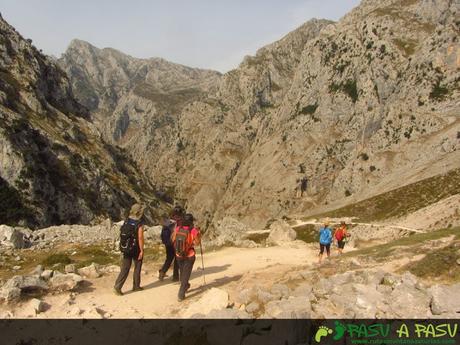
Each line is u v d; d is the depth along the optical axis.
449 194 122.00
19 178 95.81
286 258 19.94
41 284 12.32
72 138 136.62
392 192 143.00
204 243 26.42
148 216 125.50
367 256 15.98
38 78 146.38
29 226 90.44
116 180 138.12
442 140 176.88
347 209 142.88
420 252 15.04
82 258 22.72
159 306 11.93
